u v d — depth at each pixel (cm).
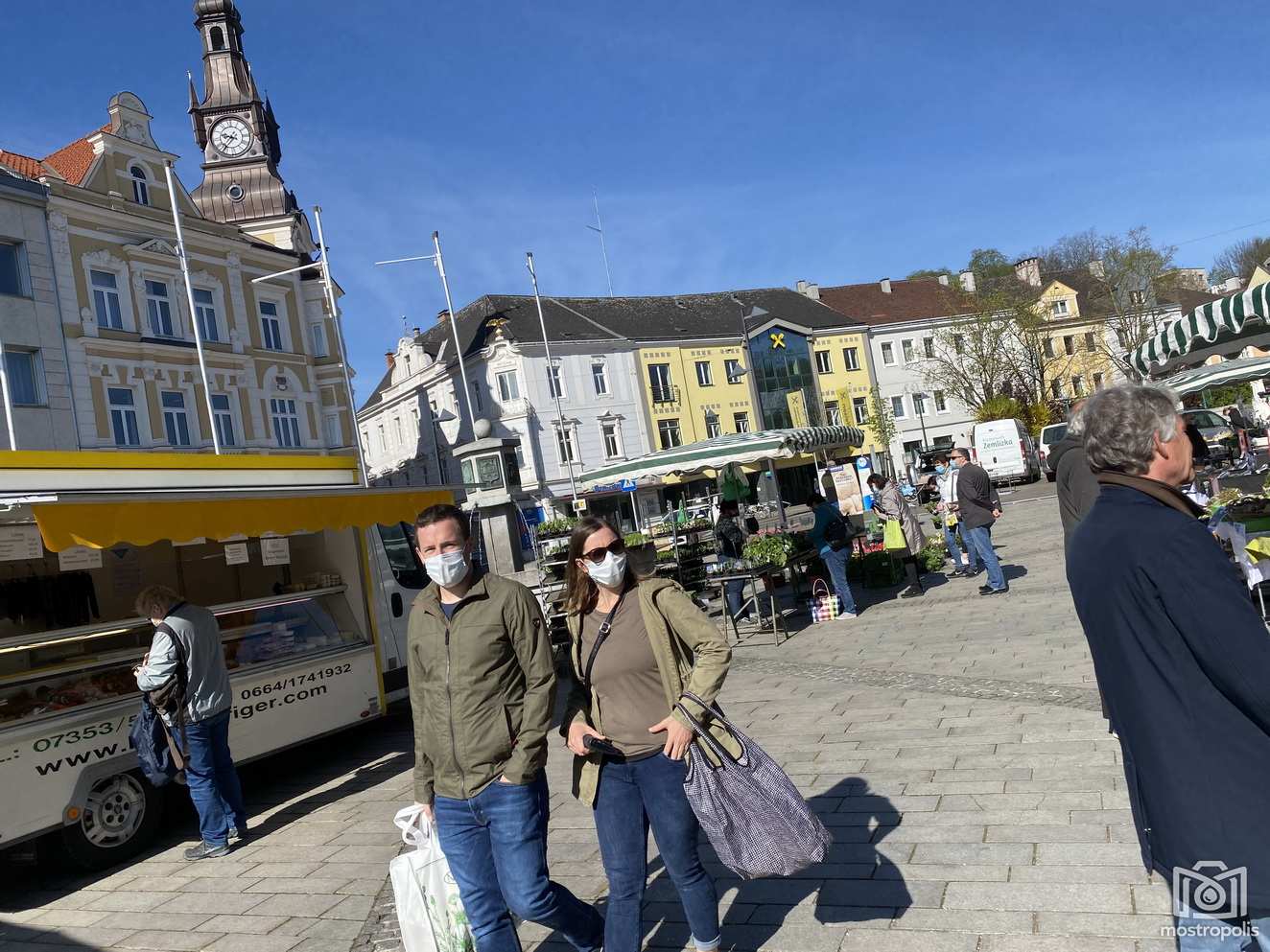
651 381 5319
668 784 333
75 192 2817
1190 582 209
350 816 661
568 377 5025
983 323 5159
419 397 5434
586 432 5022
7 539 654
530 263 4875
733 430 5556
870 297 6744
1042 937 341
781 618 1247
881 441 5675
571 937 349
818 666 906
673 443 5331
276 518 702
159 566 868
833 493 1700
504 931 340
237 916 497
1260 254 6053
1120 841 407
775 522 1833
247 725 716
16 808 563
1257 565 734
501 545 1819
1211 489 1151
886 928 366
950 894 385
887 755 582
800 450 1390
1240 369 1275
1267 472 1045
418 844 370
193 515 634
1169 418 228
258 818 693
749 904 407
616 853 337
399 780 742
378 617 909
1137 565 218
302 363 3538
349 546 868
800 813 326
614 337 5241
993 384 5216
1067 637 842
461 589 352
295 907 498
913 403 6362
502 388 4900
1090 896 364
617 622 345
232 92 3988
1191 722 213
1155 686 218
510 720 342
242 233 3359
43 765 582
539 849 338
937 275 7238
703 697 327
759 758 333
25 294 2678
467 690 339
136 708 640
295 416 3503
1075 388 6072
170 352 3039
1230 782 209
